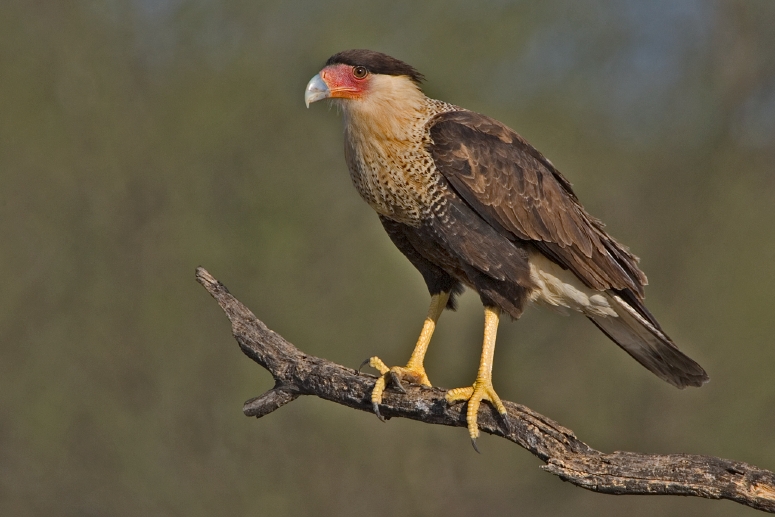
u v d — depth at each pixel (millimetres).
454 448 15453
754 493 5980
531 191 7992
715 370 16297
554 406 15953
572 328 16281
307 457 14867
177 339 15062
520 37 17922
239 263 15461
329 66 8016
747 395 16000
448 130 7914
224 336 15141
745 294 16969
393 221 8250
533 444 6723
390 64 8039
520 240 8062
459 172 7812
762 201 18078
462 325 13828
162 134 16016
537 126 18625
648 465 6270
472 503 15383
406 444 15258
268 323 15219
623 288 8242
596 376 16125
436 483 15344
